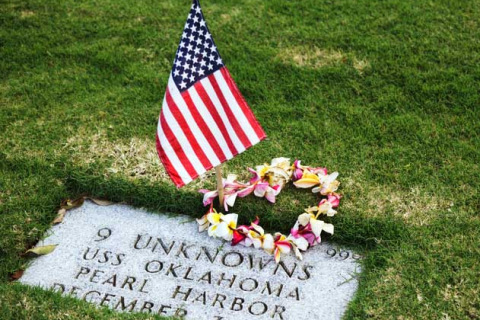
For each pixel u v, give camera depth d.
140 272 1.73
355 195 1.86
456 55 2.27
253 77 2.25
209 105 1.66
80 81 2.27
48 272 1.74
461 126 2.04
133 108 2.16
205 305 1.66
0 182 1.93
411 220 1.80
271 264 1.73
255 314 1.64
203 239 1.79
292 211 1.82
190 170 1.68
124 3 2.59
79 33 2.46
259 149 2.01
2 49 2.40
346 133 2.05
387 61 2.27
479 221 1.78
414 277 1.68
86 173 1.94
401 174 1.91
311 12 2.50
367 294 1.66
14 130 2.09
